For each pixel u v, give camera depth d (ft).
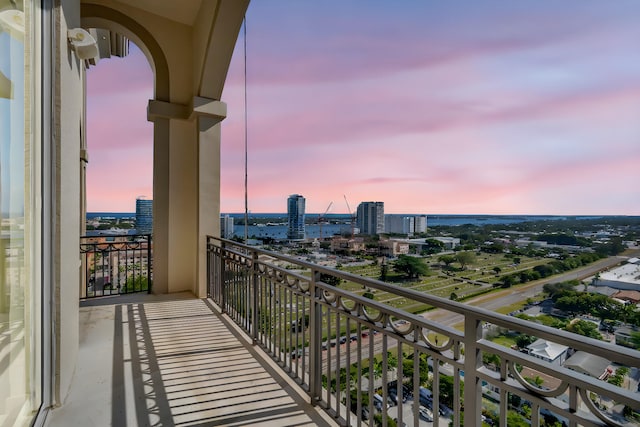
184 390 7.27
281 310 8.21
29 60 5.50
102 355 8.95
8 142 4.74
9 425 4.76
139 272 16.11
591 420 2.59
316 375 6.72
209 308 13.20
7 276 4.71
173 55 15.46
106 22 14.44
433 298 3.98
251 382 7.62
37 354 5.93
